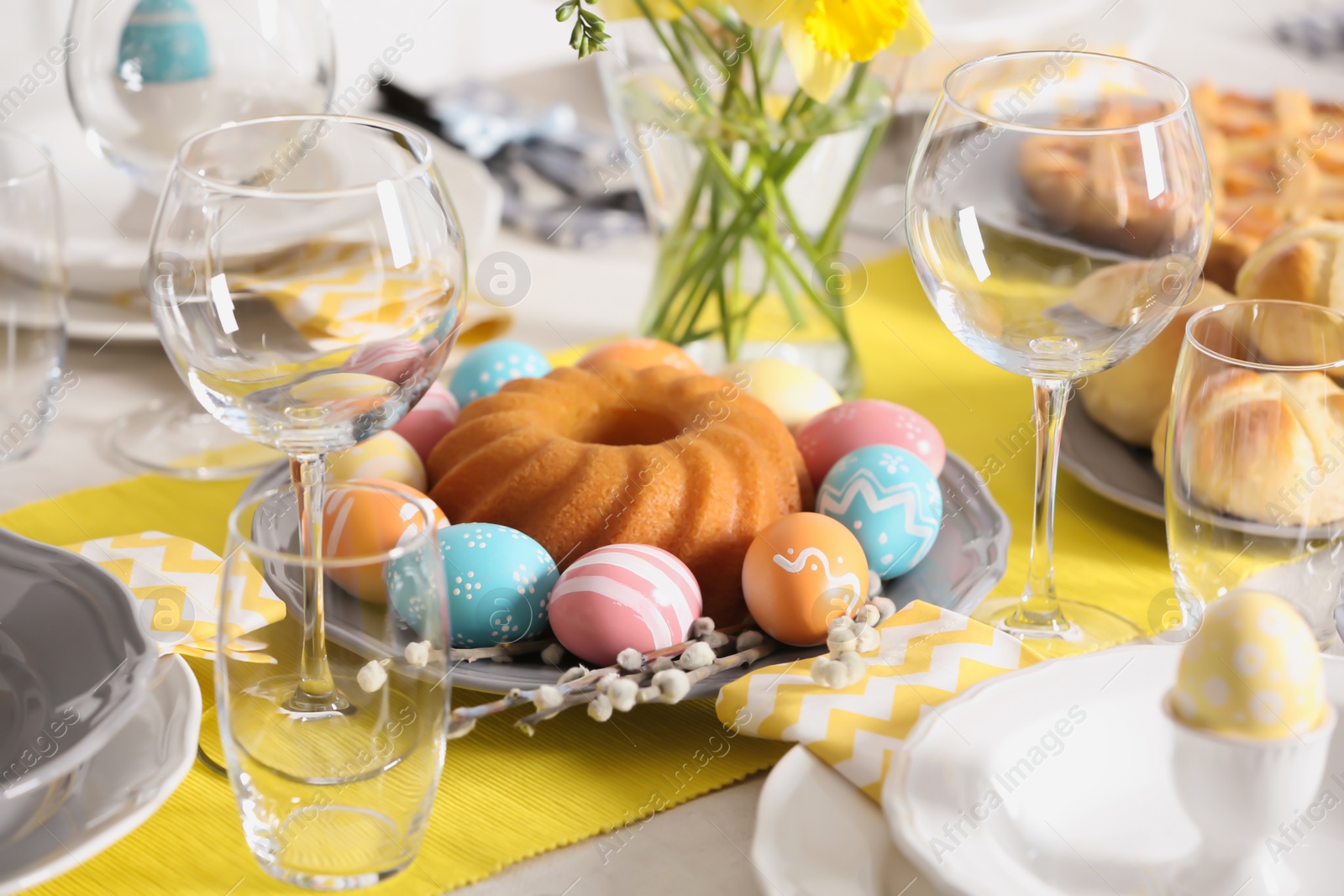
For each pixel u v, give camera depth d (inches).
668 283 47.6
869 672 37.2
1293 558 37.6
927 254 39.0
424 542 34.0
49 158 43.4
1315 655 33.4
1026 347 38.8
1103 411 44.4
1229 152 55.5
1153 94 39.9
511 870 35.4
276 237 35.7
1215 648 33.4
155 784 34.7
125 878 35.0
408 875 35.1
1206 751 33.5
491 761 37.3
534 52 86.2
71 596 36.9
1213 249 48.2
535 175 60.9
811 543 38.6
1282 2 87.4
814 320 47.3
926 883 33.7
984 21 62.8
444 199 37.1
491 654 38.5
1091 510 43.9
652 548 39.2
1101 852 34.3
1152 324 38.5
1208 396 37.7
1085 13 65.1
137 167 50.2
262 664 34.0
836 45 42.6
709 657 37.8
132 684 35.0
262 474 42.5
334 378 36.4
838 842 34.2
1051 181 37.6
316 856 34.6
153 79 48.7
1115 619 40.3
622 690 36.4
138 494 44.3
